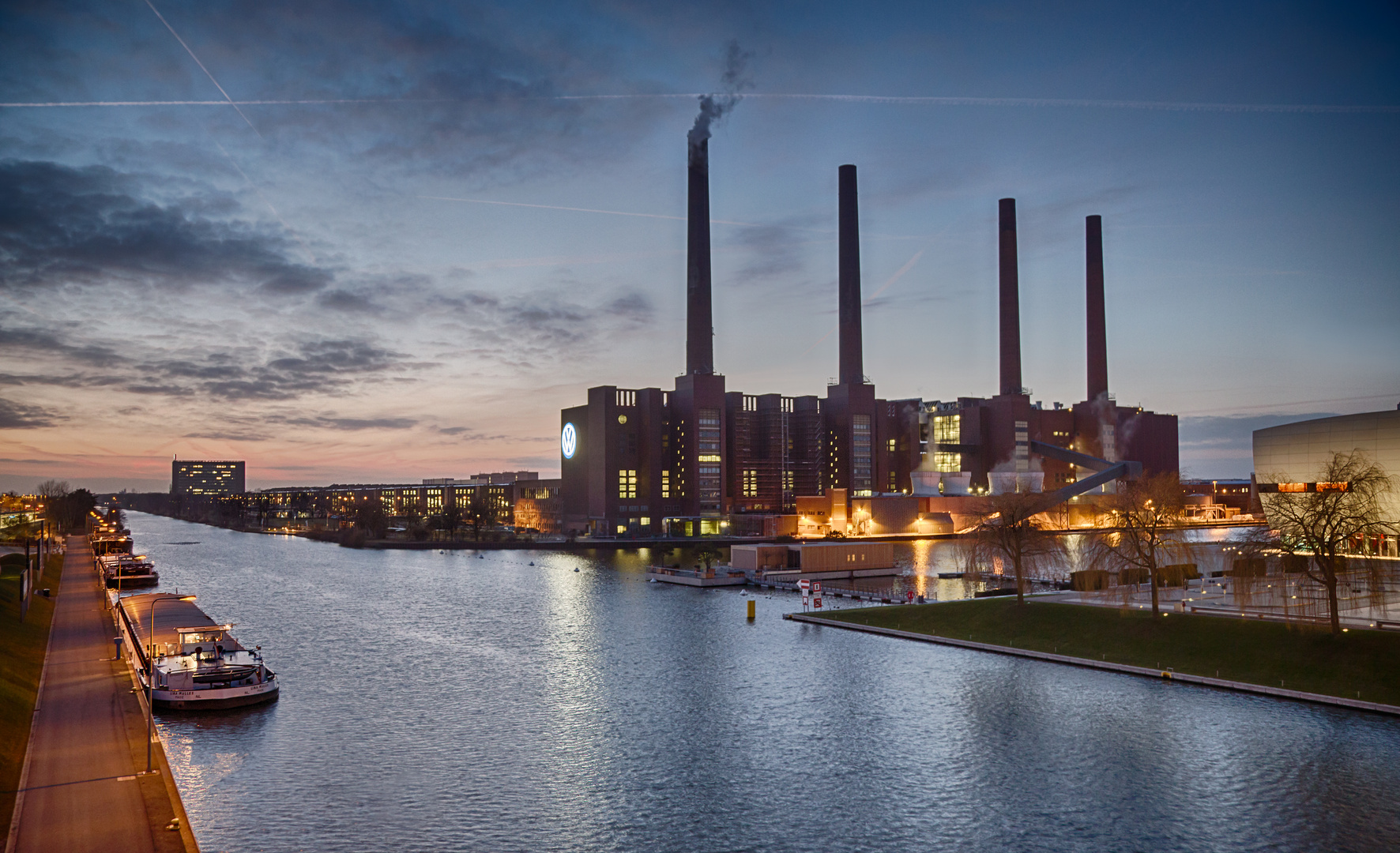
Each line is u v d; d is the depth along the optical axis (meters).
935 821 56.34
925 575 192.62
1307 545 92.94
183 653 96.38
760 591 174.25
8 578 142.38
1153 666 90.50
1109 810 57.12
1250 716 74.06
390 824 56.53
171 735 74.88
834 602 154.75
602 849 53.00
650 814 58.03
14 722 67.94
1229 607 104.56
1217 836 53.22
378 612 149.38
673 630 126.69
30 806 52.44
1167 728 71.94
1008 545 121.44
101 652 100.62
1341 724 71.19
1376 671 77.69
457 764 67.75
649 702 85.25
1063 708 78.81
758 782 63.44
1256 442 163.50
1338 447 147.88
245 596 172.75
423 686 93.38
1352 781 60.19
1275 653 85.12
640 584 188.12
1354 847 51.44
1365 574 103.06
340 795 61.28
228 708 83.12
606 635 123.25
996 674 92.81
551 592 175.12
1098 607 108.94
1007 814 57.12
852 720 77.62
